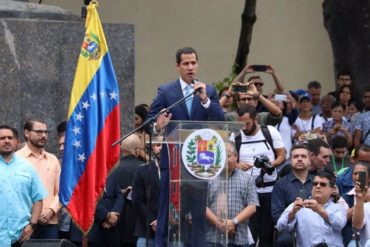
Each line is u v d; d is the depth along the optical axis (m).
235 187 15.52
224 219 13.56
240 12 25.80
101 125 15.22
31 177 15.20
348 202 16.05
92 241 16.19
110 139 15.28
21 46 16.61
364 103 21.83
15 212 15.05
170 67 25.59
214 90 14.11
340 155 17.92
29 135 15.71
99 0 25.22
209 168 13.52
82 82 15.24
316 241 15.20
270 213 16.56
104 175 15.18
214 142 13.51
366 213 15.25
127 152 16.58
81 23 16.94
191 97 14.03
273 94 20.14
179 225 13.57
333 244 15.23
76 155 15.12
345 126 20.62
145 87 25.47
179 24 25.64
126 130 17.14
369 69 24.41
